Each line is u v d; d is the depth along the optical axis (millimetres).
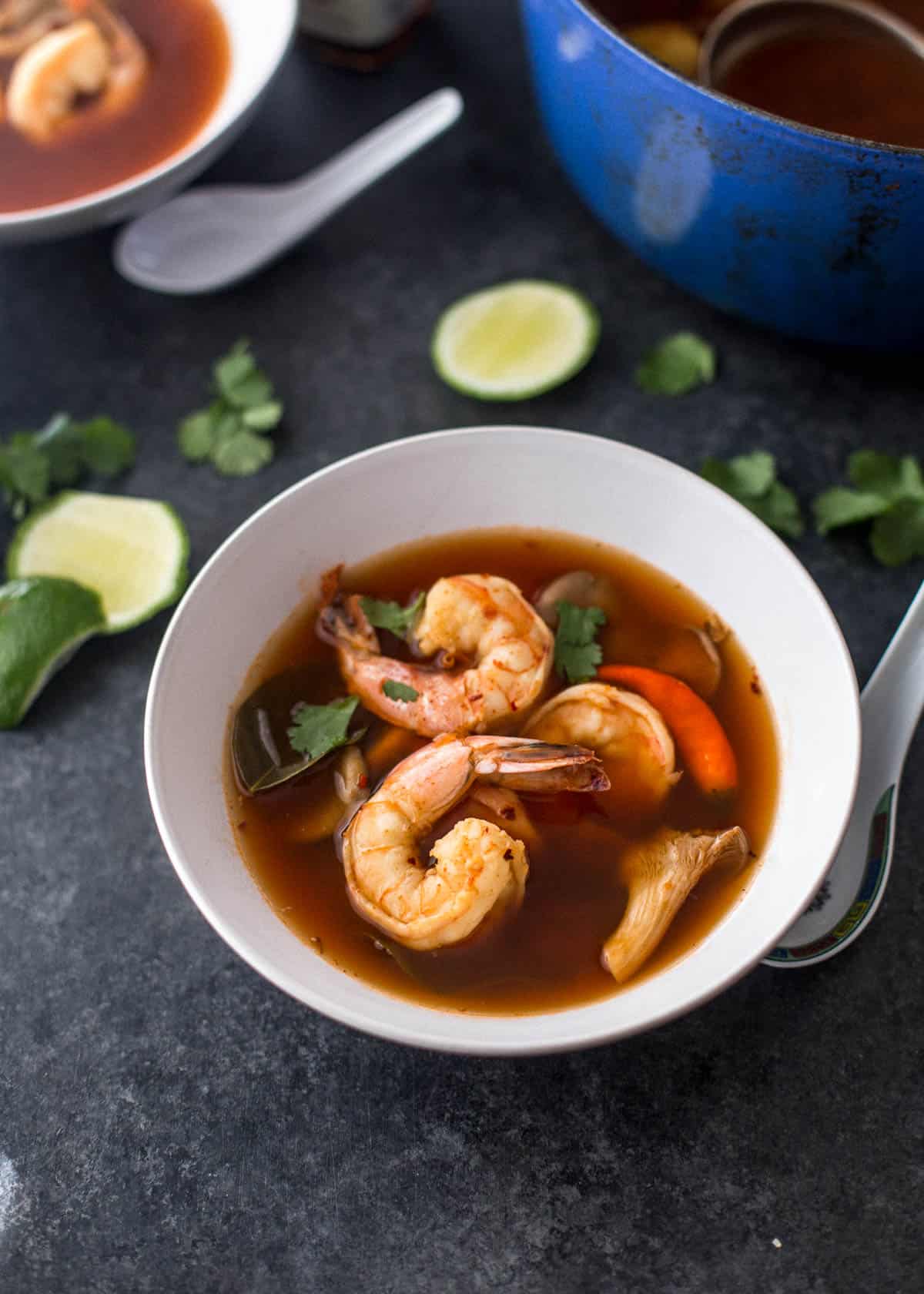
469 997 470
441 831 489
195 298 639
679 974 460
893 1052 496
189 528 589
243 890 478
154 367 624
